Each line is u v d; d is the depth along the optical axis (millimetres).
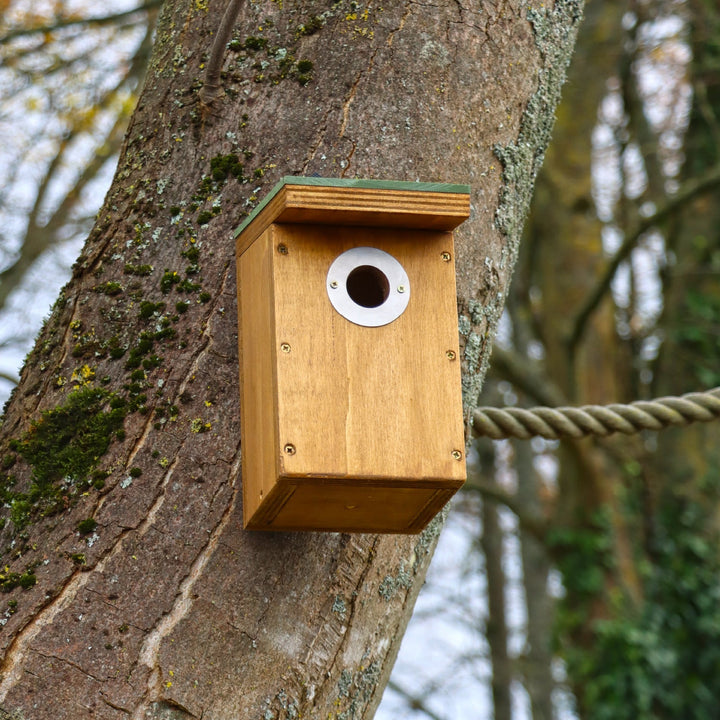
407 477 2648
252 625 2520
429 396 2748
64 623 2449
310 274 2738
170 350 2676
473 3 2998
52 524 2551
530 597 13195
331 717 2592
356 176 2785
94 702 2395
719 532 9984
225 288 2742
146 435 2604
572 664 9742
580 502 10102
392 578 2764
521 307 12453
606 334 11047
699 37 10539
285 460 2559
